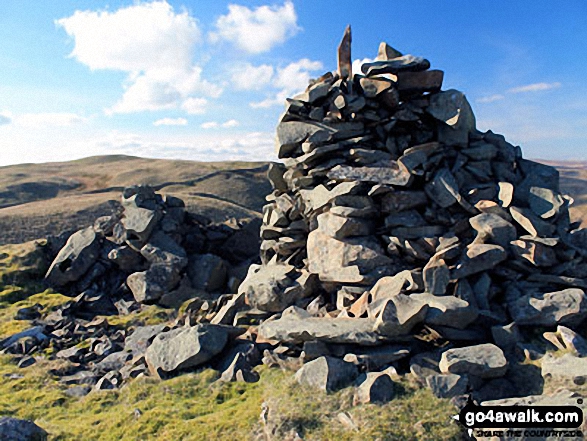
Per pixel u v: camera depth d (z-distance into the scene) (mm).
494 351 8797
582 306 9766
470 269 10820
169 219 21641
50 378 11711
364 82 13875
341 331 9836
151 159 163000
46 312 17484
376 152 13547
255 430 7914
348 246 12641
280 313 13312
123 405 9797
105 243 21109
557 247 11383
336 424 7570
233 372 10469
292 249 15391
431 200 12844
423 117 14258
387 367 9039
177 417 8867
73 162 164500
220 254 23484
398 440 7000
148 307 18047
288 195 15930
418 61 13562
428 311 9734
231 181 106375
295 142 14438
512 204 12531
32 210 57781
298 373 9164
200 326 11688
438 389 8125
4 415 9477
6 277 19812
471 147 13727
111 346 13992
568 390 7617
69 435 8328
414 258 12125
